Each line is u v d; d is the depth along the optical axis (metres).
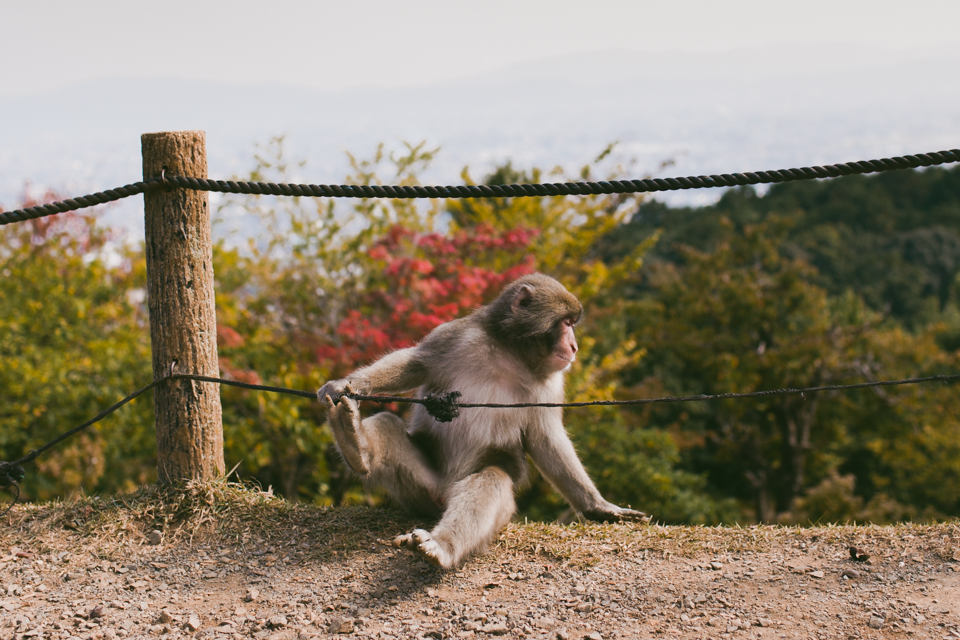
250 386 4.53
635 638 3.57
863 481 27.84
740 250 24.50
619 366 15.24
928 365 23.97
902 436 23.91
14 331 13.12
